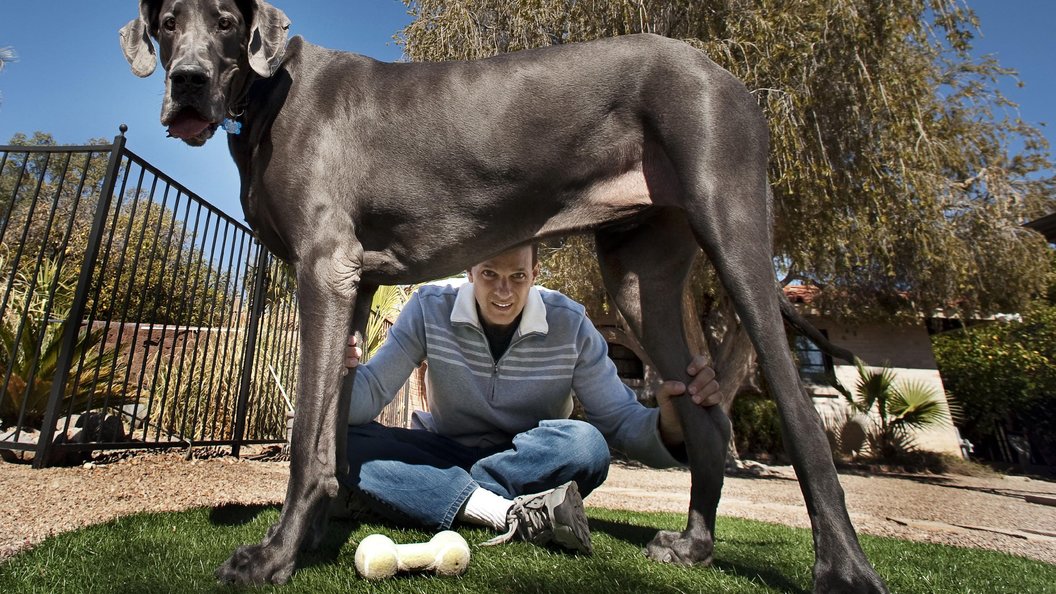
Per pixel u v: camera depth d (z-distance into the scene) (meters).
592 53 1.88
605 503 4.44
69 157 3.68
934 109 8.56
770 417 11.77
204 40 1.72
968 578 2.03
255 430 5.23
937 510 5.52
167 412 5.05
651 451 2.23
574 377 2.54
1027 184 10.56
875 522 4.39
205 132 1.74
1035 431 14.13
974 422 14.62
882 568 2.14
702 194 1.64
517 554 1.81
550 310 2.53
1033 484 9.89
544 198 1.86
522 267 2.31
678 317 2.03
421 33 8.93
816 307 11.75
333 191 1.72
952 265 8.78
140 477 3.29
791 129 7.00
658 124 1.76
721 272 1.61
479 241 1.87
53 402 3.31
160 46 1.83
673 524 3.01
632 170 1.84
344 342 1.62
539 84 1.85
